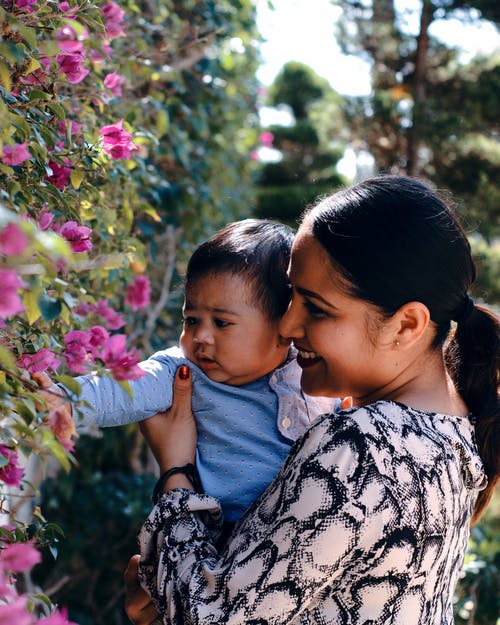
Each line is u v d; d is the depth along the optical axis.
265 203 12.45
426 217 1.26
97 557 4.18
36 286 1.12
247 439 1.59
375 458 1.18
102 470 4.81
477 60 7.88
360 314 1.26
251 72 5.32
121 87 2.53
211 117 4.12
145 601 1.52
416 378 1.33
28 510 2.18
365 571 1.18
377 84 8.20
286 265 1.65
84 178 1.71
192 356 1.62
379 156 8.11
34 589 2.54
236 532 1.31
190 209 3.60
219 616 1.20
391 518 1.17
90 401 1.47
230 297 1.59
